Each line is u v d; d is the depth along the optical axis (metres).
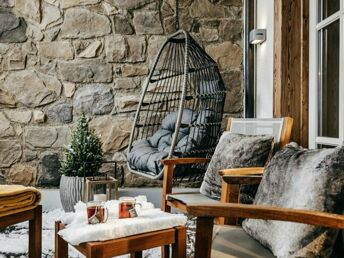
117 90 4.18
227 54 4.25
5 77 4.09
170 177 2.55
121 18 4.19
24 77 4.11
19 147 4.09
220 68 4.24
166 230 1.58
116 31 4.18
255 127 2.79
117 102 4.17
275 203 1.47
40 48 4.13
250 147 2.38
